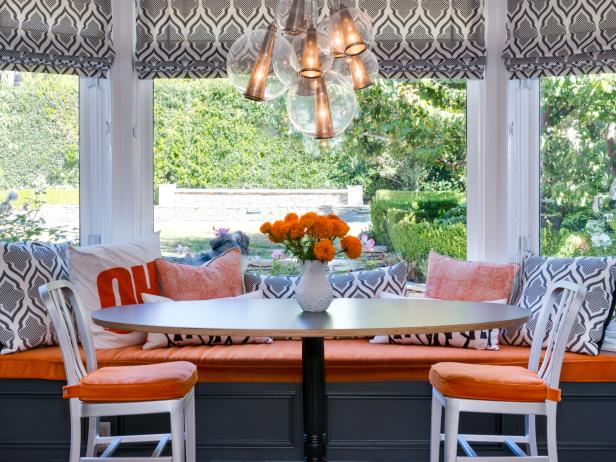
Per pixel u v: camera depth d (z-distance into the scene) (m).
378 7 3.81
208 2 3.81
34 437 3.19
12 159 3.82
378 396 3.19
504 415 3.21
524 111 3.87
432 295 3.66
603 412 3.21
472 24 3.82
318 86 2.40
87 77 3.84
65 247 3.64
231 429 3.21
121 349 3.33
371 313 2.48
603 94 3.83
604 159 3.83
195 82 4.02
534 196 3.88
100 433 3.19
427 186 4.02
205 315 2.45
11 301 3.28
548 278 3.49
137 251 3.60
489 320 2.27
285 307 2.71
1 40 3.61
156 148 4.02
